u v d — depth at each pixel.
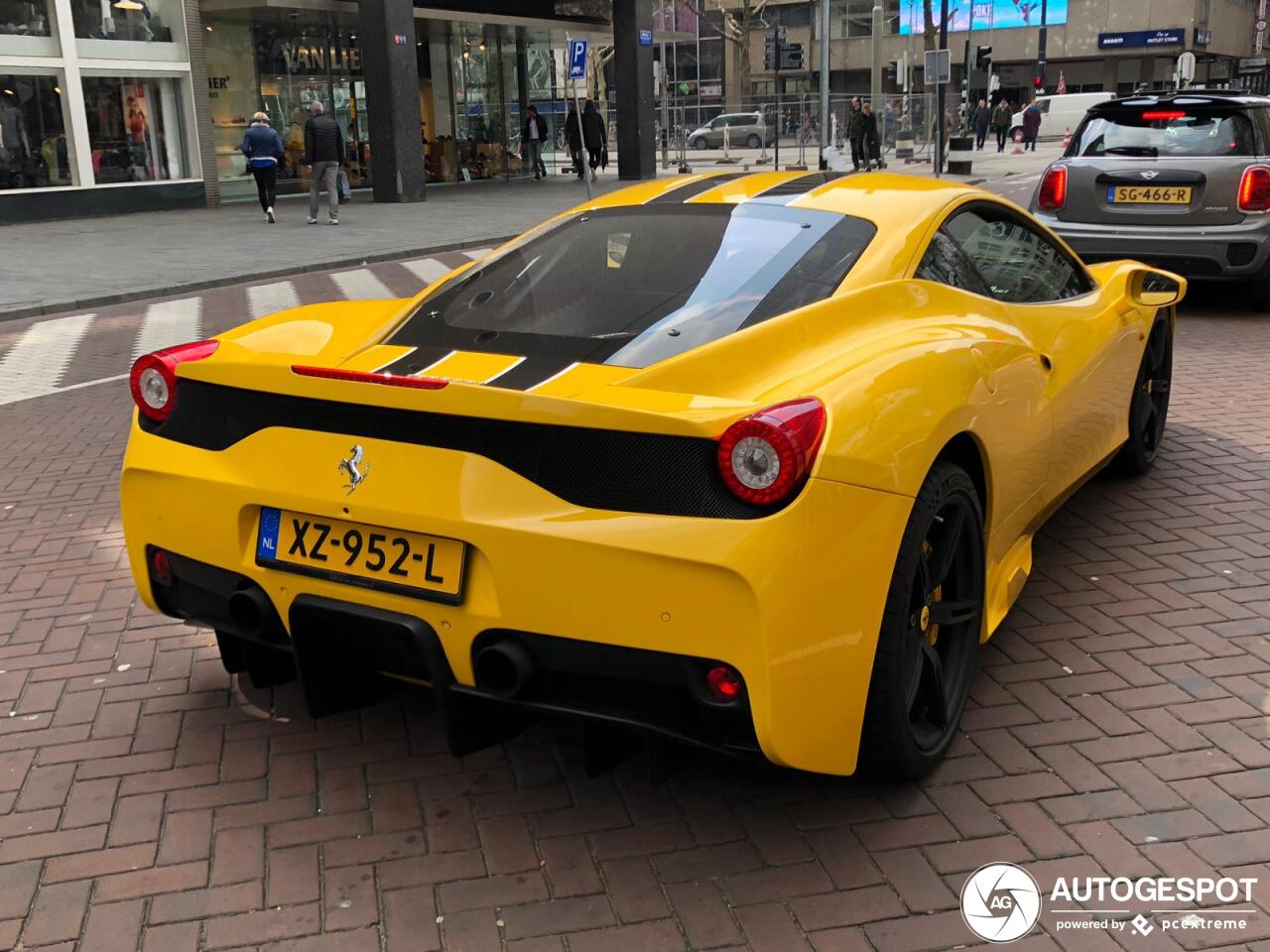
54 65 19.23
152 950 2.33
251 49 22.88
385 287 12.44
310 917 2.42
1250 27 74.06
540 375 2.55
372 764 2.99
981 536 2.99
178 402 2.84
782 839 2.64
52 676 3.53
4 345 9.54
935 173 26.92
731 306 2.80
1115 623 3.73
